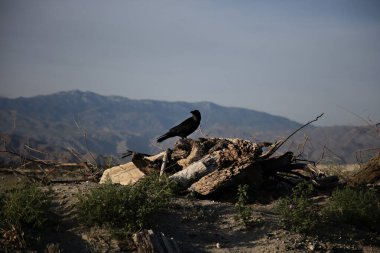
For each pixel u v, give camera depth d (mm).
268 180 12492
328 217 10023
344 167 15211
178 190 11008
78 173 14891
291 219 9516
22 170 14953
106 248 7953
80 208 8766
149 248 7574
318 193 12180
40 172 15031
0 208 8531
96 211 8531
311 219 9531
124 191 9094
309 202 9992
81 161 15156
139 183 10188
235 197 11367
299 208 9602
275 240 8789
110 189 8977
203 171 11406
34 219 8383
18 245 7844
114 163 14812
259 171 11828
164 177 10773
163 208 9547
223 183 11102
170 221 9133
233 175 11180
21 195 8570
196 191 11078
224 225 9250
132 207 8789
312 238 9078
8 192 9281
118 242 8102
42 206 8703
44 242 8055
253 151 11734
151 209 8812
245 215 9273
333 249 8820
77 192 9789
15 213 8273
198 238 8695
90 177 13789
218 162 11664
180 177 11289
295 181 12719
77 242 8125
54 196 9578
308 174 14102
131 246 8000
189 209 9719
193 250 8234
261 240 8773
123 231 8336
